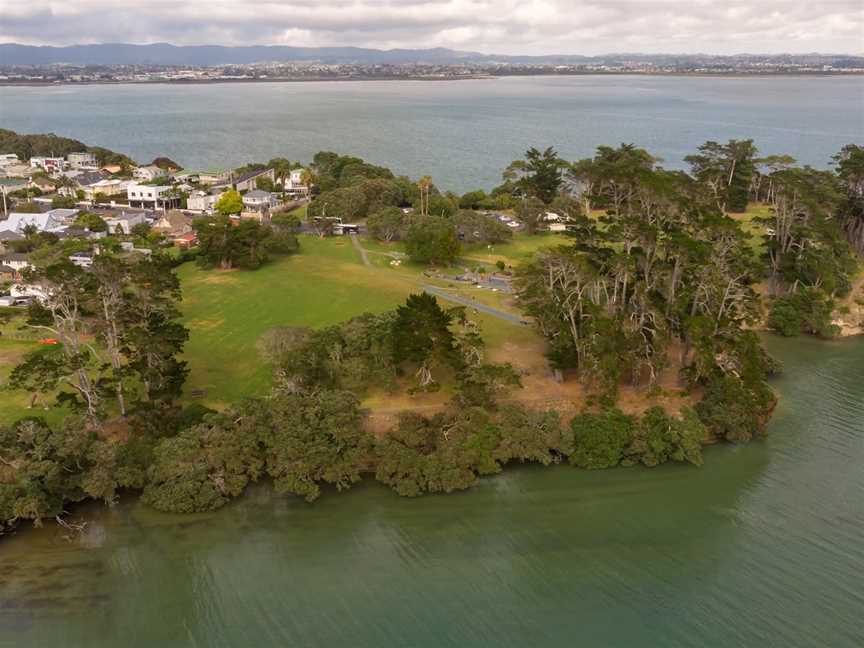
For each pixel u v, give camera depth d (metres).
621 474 81.81
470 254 165.00
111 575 65.56
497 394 91.56
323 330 100.25
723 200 191.12
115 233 179.75
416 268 152.62
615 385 89.50
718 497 78.00
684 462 84.06
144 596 63.28
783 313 124.00
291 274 147.75
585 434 82.88
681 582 65.94
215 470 76.38
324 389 86.19
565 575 66.69
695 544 70.88
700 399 93.62
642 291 98.56
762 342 120.62
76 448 74.06
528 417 83.88
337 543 70.50
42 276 86.62
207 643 58.66
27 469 71.06
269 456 78.88
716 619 61.59
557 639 59.47
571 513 75.31
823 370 109.56
